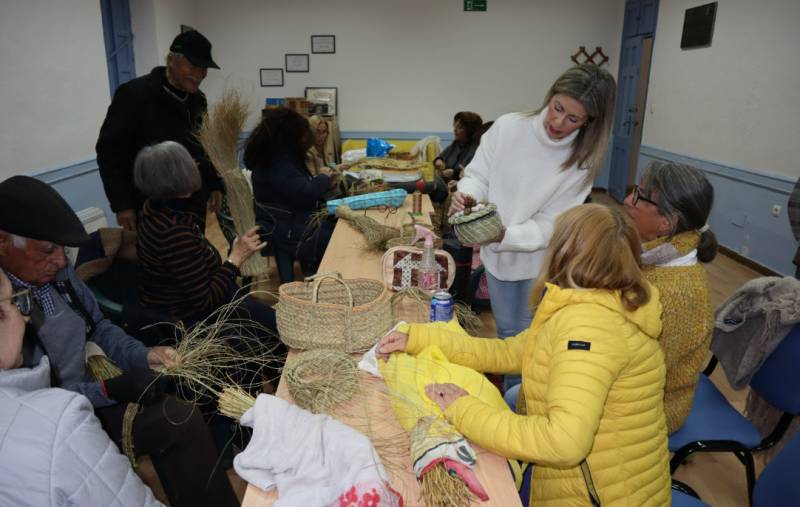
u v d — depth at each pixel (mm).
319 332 1458
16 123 3336
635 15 6887
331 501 925
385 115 7621
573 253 1079
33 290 1349
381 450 1093
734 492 2057
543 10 7242
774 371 1614
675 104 5988
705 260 1533
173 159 1787
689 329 1447
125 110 2689
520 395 1370
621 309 1048
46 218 1252
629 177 7324
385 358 1354
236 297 2197
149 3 5793
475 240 1724
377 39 7316
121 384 1393
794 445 1250
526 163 1839
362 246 2383
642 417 1106
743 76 4738
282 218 3020
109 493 959
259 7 7180
